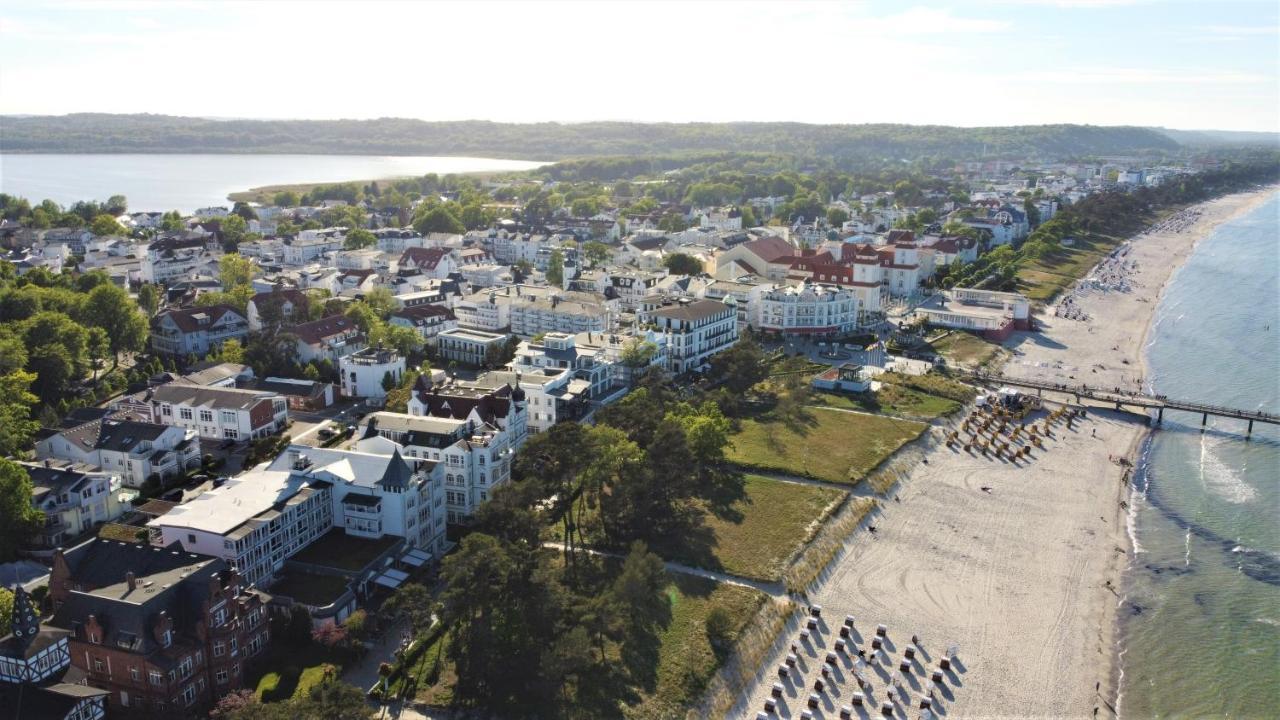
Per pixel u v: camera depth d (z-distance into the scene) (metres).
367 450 195.12
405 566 176.00
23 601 122.00
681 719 139.25
